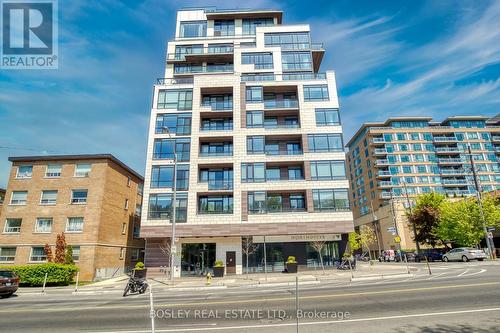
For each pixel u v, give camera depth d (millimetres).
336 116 37250
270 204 34750
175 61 45688
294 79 39688
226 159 35594
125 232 37625
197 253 33312
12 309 13297
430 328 7254
